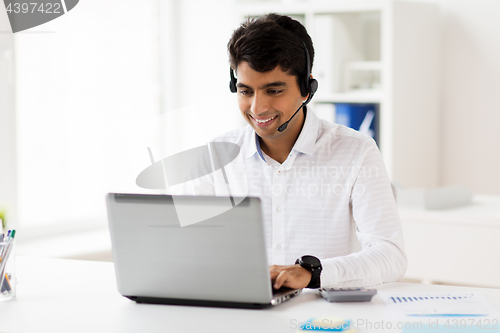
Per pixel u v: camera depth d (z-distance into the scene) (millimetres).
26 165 2971
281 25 1380
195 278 1132
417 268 2502
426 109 3520
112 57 3475
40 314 1125
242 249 1083
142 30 3736
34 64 2980
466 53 3537
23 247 2793
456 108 3596
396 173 3363
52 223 3096
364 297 1183
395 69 3287
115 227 1144
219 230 1085
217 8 3814
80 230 3242
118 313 1127
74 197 3232
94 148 3330
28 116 2965
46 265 1545
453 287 1300
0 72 2729
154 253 1136
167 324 1059
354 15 3551
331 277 1229
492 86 3477
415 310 1124
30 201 3008
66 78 3162
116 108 3508
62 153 3152
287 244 1562
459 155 3615
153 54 3846
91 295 1254
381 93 3324
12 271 1244
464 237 2389
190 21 3918
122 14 3549
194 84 3930
